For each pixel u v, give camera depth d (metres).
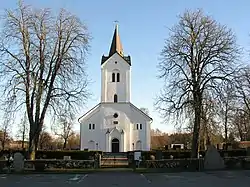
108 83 74.38
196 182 22.41
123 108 73.25
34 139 37.16
